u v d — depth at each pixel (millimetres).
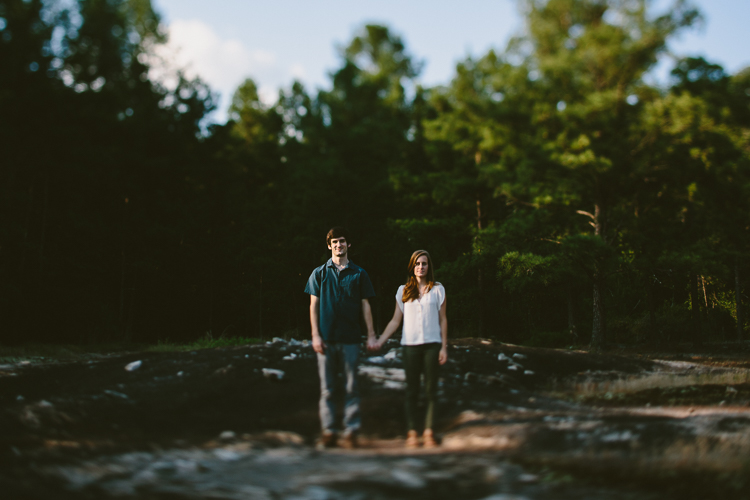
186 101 26078
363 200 24875
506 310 21797
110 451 3305
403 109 37438
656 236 17641
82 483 2568
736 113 16250
